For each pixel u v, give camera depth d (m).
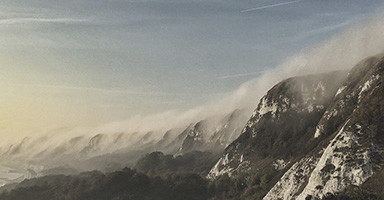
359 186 70.06
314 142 115.81
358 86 114.88
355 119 84.56
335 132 99.25
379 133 76.50
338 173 75.88
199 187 156.62
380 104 83.06
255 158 150.75
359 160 74.12
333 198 72.25
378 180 67.75
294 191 91.38
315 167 90.88
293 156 124.75
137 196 146.50
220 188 148.25
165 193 153.62
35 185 173.00
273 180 117.12
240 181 139.75
